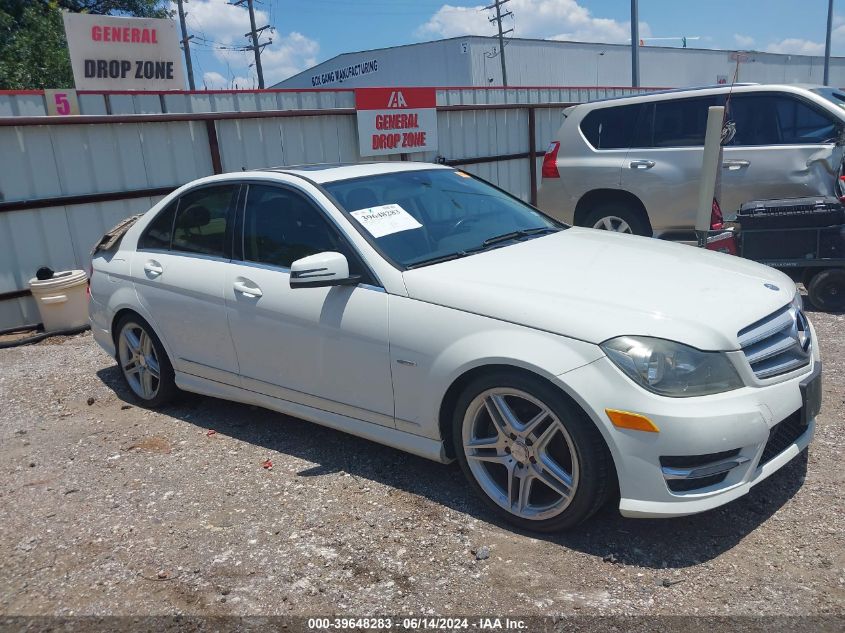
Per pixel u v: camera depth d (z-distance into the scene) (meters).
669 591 2.86
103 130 8.12
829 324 6.12
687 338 2.98
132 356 5.25
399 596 2.93
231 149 9.26
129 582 3.13
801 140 7.11
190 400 5.36
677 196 7.82
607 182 8.30
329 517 3.56
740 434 2.92
